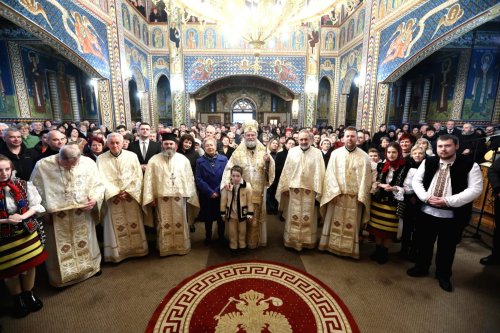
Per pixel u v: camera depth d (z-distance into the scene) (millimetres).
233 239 3283
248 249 3463
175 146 3154
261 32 4805
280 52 14312
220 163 3508
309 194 3285
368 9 8742
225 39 14172
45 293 2541
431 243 2742
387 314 2285
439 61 10445
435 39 6133
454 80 9641
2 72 8703
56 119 11000
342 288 2643
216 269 2982
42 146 3795
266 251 3424
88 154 3785
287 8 4594
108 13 8273
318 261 3174
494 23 8492
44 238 2324
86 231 2707
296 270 2971
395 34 7523
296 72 14484
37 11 5516
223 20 5027
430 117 11055
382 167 3014
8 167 2002
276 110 20031
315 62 14047
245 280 2771
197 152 4195
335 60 14164
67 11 6438
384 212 2957
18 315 2230
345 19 13211
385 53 8008
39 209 2182
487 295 2531
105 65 8188
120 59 8938
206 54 14289
